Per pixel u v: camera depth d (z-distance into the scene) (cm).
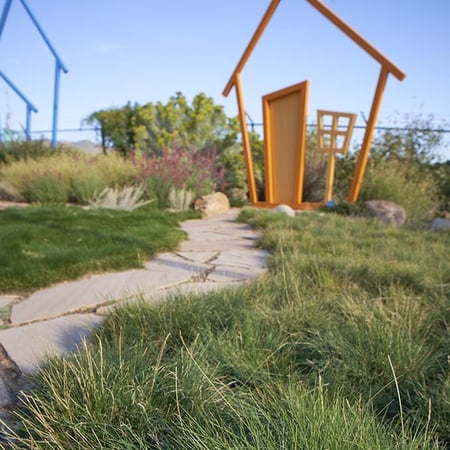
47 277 352
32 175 1035
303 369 199
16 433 151
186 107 1506
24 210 733
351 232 645
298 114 1065
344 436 126
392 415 167
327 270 347
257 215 777
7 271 352
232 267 428
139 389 156
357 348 199
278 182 1135
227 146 1403
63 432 143
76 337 240
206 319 235
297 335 221
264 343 210
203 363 180
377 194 1038
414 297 292
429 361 197
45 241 474
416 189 1058
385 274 338
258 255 496
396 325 228
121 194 921
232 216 949
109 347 199
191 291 276
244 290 289
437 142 1309
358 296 293
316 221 720
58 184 997
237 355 193
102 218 675
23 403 169
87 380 159
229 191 1293
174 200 969
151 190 980
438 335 238
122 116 1952
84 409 149
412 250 503
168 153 1108
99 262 400
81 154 1343
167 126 1500
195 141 1397
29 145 1458
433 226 821
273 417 147
